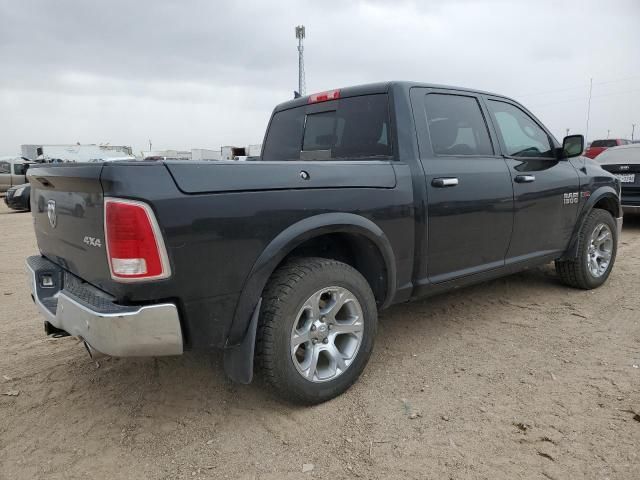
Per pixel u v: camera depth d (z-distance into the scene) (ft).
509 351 11.67
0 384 10.64
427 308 14.84
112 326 7.33
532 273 18.38
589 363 10.85
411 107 11.39
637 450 7.79
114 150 93.45
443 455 7.89
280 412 9.32
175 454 8.20
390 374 10.71
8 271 21.93
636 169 26.81
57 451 8.34
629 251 22.25
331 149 12.52
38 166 9.93
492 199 12.42
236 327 8.40
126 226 7.22
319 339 9.43
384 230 10.24
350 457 7.96
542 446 8.00
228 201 8.04
